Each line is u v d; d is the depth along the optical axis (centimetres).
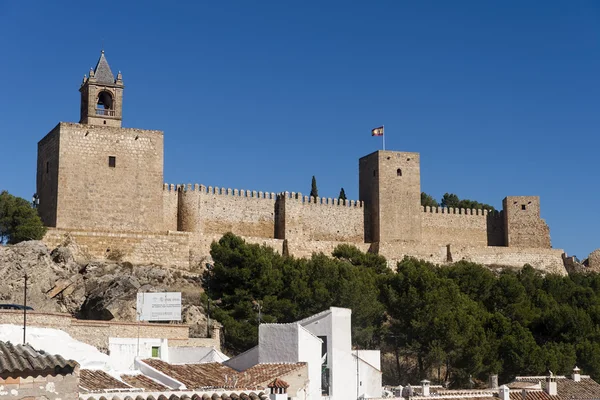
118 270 11500
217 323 9962
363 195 15962
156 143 12938
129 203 12644
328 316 5847
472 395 6444
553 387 6962
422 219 16038
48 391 2820
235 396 4025
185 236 12838
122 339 6312
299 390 5234
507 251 16175
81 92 13338
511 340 10331
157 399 3822
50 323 5981
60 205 12244
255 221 14512
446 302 11025
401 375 10325
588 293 13775
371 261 14162
